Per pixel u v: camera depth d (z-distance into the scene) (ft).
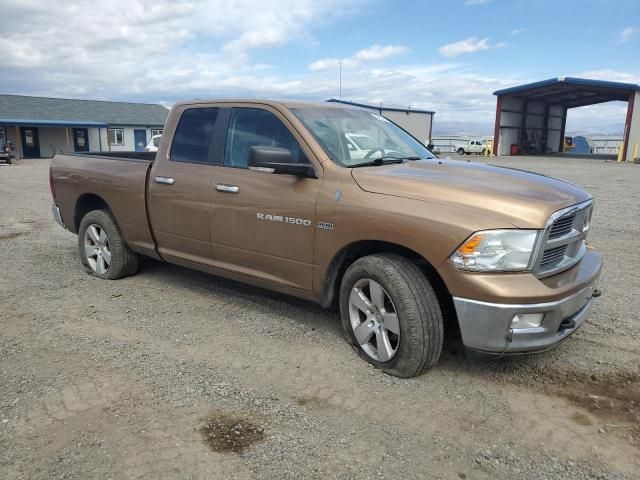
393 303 11.46
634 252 23.06
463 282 10.52
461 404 10.76
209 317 15.55
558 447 9.38
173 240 16.49
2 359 12.71
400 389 11.32
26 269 20.70
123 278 19.31
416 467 8.86
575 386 11.46
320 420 10.19
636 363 12.44
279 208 13.34
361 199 11.94
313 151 13.11
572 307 11.03
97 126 134.41
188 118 16.35
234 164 14.79
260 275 14.37
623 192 47.98
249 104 14.88
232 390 11.30
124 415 10.32
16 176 67.56
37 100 144.87
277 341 13.82
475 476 8.65
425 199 11.25
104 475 8.59
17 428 9.86
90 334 14.29
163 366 12.40
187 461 8.95
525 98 155.84
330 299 13.32
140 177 17.13
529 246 10.38
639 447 9.36
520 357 12.78
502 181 12.09
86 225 19.48
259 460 9.00
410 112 163.02
